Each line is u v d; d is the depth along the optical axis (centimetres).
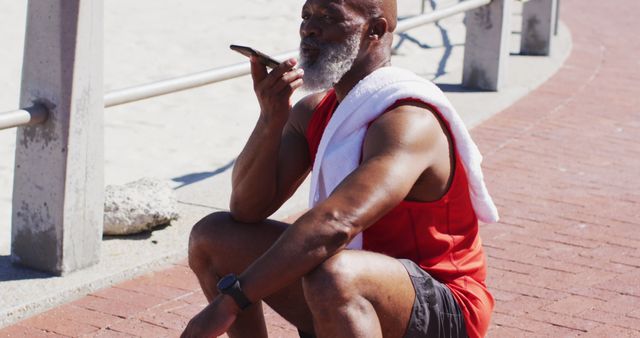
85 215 686
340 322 419
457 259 473
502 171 971
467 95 1227
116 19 1747
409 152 440
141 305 659
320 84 467
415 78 464
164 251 730
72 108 661
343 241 422
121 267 700
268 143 487
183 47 1595
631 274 734
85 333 619
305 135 514
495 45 1235
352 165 460
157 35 1656
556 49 1519
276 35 1708
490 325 642
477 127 1112
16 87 1326
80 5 651
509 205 877
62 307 654
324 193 477
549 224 834
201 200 844
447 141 459
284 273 421
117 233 746
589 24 1794
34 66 662
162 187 776
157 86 726
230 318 425
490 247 778
